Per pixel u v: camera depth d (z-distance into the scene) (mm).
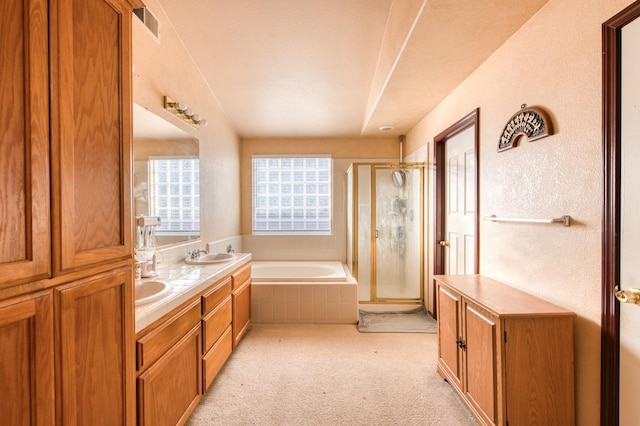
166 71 2273
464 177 2613
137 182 1976
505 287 1818
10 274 689
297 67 2783
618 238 1175
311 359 2400
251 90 3125
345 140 4223
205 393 1962
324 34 2395
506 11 1560
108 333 1005
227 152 3625
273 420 1712
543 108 1549
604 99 1210
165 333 1402
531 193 1650
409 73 2232
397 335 2859
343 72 2863
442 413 1763
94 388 943
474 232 2242
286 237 4230
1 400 690
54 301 804
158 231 2211
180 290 1601
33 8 731
